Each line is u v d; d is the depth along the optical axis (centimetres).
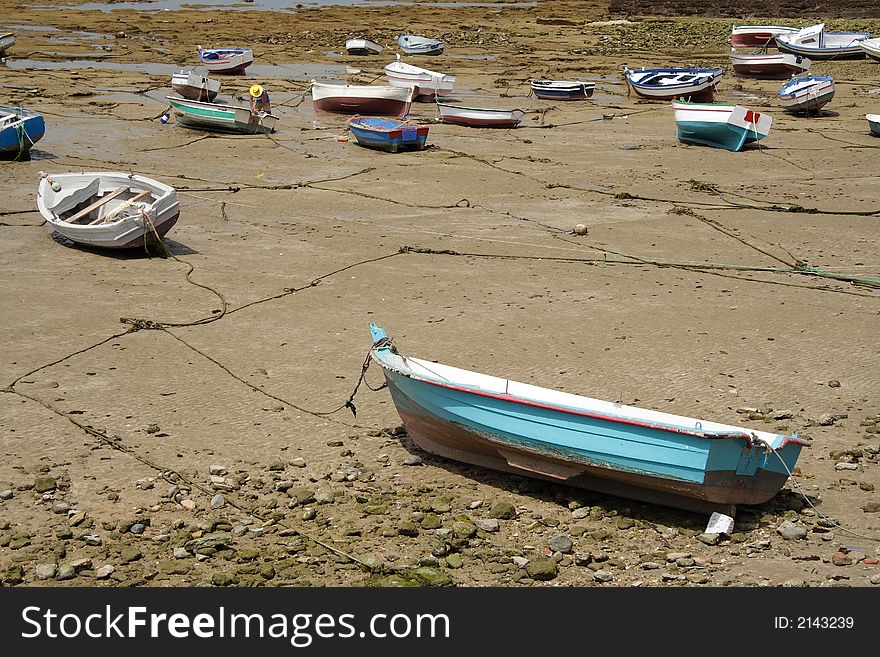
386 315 1697
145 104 3706
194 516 1076
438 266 1969
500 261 2011
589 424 1067
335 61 5203
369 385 1423
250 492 1128
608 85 4684
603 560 1007
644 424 1036
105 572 965
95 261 1942
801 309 1766
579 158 3047
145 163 2788
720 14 7206
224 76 4581
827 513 1093
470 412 1132
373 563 990
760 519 1082
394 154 3041
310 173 2755
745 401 1377
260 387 1409
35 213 2238
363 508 1098
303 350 1543
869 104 4134
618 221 2330
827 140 3359
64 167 2678
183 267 1925
